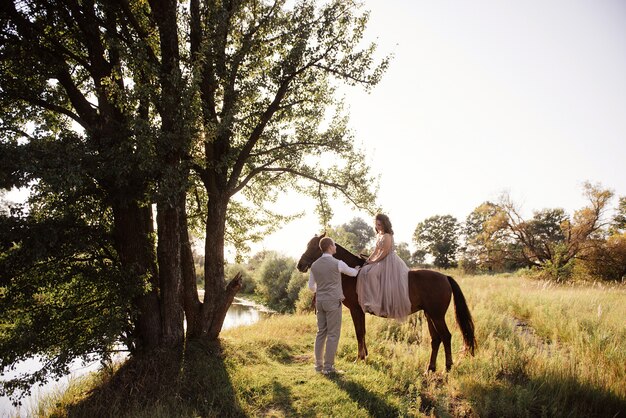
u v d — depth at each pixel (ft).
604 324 25.46
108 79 20.35
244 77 25.86
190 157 24.08
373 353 22.86
